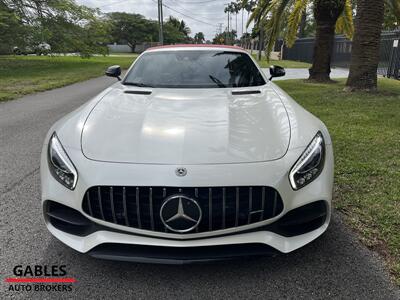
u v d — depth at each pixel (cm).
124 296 203
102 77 1512
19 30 2048
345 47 2083
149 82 335
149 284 212
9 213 295
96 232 207
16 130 572
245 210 198
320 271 220
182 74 344
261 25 1280
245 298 200
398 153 414
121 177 197
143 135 221
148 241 200
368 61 828
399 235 253
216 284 211
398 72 1291
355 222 272
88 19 2372
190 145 211
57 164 218
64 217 218
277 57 3306
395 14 941
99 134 227
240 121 239
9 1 2084
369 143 452
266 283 211
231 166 198
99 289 208
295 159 209
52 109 757
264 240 202
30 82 1239
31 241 255
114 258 204
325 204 217
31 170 393
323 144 231
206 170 196
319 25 1155
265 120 241
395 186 328
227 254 202
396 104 696
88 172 204
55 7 2194
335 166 377
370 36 812
